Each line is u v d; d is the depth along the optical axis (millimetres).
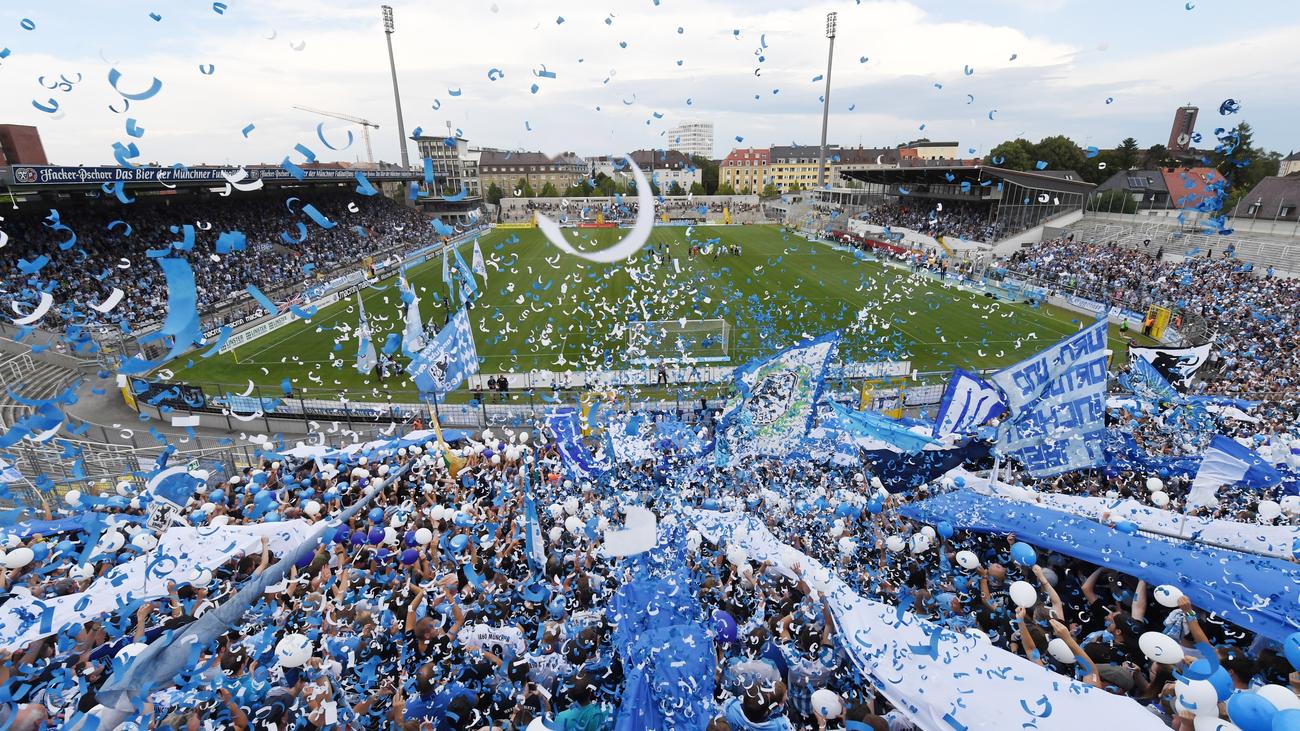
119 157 6258
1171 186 52031
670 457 10891
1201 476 8977
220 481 12633
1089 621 6426
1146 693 4949
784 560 6809
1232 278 29781
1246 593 5465
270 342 29016
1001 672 4820
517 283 40500
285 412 19938
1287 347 20016
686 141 169750
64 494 12180
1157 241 39688
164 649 5227
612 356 24922
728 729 4578
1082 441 8922
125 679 4934
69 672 5277
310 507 8773
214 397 20453
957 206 57406
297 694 5133
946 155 109938
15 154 32375
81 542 8031
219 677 5277
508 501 9492
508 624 6574
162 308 30344
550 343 27375
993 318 31375
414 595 6652
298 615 6305
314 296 36875
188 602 6422
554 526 8820
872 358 23750
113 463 14703
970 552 6766
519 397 21281
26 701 4992
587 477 10727
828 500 9227
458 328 15047
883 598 6926
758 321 29359
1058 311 33219
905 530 8211
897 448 10148
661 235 67750
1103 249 40438
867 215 67125
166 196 41156
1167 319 27000
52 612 5910
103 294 29547
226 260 38188
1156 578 5863
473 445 11781
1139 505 7734
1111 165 65312
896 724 5066
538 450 12523
